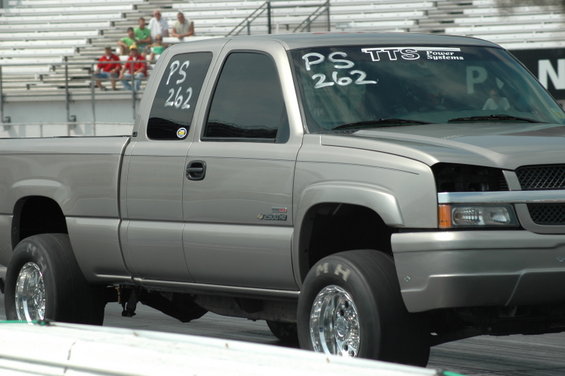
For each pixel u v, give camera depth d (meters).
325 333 9.26
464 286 8.45
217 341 7.96
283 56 10.35
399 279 8.73
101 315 12.41
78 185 11.80
